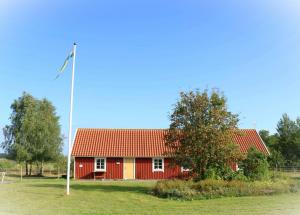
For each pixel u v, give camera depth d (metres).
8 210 20.09
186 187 26.50
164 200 24.66
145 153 49.97
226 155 29.12
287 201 23.19
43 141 63.94
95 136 53.19
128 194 27.52
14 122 70.25
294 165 64.00
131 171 49.78
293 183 29.16
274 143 74.44
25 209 20.47
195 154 29.20
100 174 49.38
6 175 60.16
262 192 26.39
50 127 65.75
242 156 29.52
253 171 30.12
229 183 26.94
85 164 49.69
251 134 54.09
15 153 65.50
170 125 30.03
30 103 68.56
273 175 31.44
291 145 72.44
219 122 29.36
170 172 49.62
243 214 18.86
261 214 18.75
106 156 49.69
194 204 22.73
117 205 22.25
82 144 51.25
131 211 20.12
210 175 28.95
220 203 22.84
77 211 19.98
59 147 66.25
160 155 49.72
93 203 22.91
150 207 21.56
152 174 49.69
